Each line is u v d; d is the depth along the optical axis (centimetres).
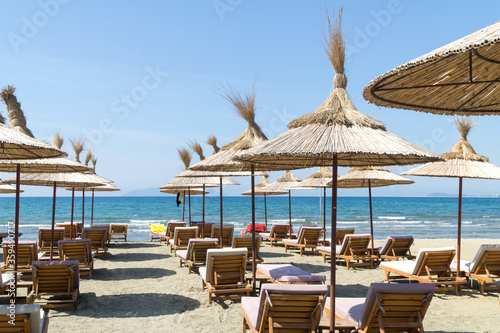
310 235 1366
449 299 756
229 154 746
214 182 1343
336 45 447
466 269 827
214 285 725
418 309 465
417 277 807
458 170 782
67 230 1552
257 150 399
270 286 440
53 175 942
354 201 11150
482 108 369
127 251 1466
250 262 1026
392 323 462
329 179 1536
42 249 1216
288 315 451
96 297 764
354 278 953
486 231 3478
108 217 5209
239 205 7762
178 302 728
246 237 1013
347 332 504
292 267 774
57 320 623
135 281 912
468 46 222
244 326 542
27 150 580
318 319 452
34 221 4569
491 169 793
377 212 6344
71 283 684
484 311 677
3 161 616
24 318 387
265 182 2188
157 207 7025
